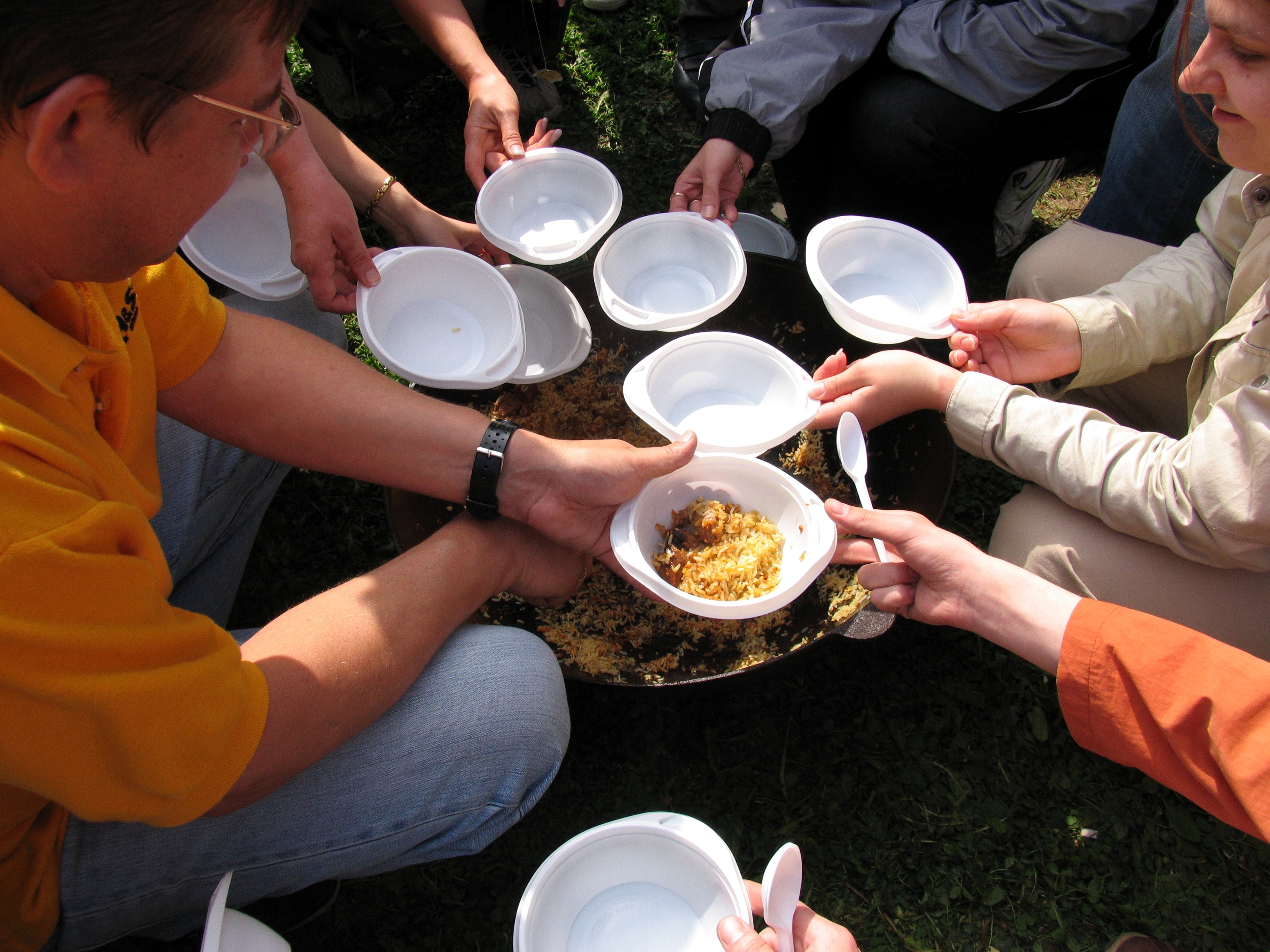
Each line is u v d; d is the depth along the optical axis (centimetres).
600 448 121
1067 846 147
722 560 133
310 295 155
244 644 99
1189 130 121
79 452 75
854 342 167
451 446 120
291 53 252
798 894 105
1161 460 121
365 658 98
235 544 145
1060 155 193
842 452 138
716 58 192
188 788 78
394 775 102
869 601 129
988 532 181
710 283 165
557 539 127
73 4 52
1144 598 127
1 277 72
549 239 162
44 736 69
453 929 140
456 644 112
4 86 56
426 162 234
